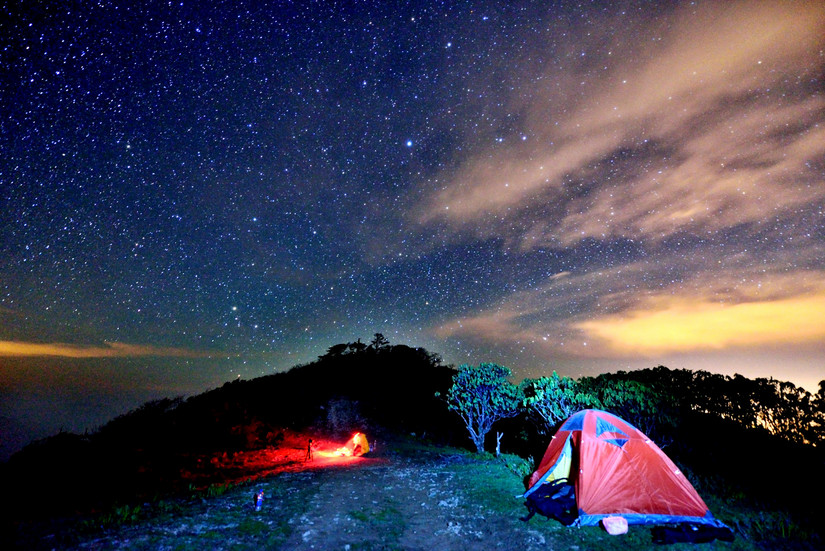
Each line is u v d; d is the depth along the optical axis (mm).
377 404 28953
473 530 7371
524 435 16406
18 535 6578
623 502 7242
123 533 6711
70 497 9977
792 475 9273
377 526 7734
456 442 21672
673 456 10711
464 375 17812
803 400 9812
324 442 22281
